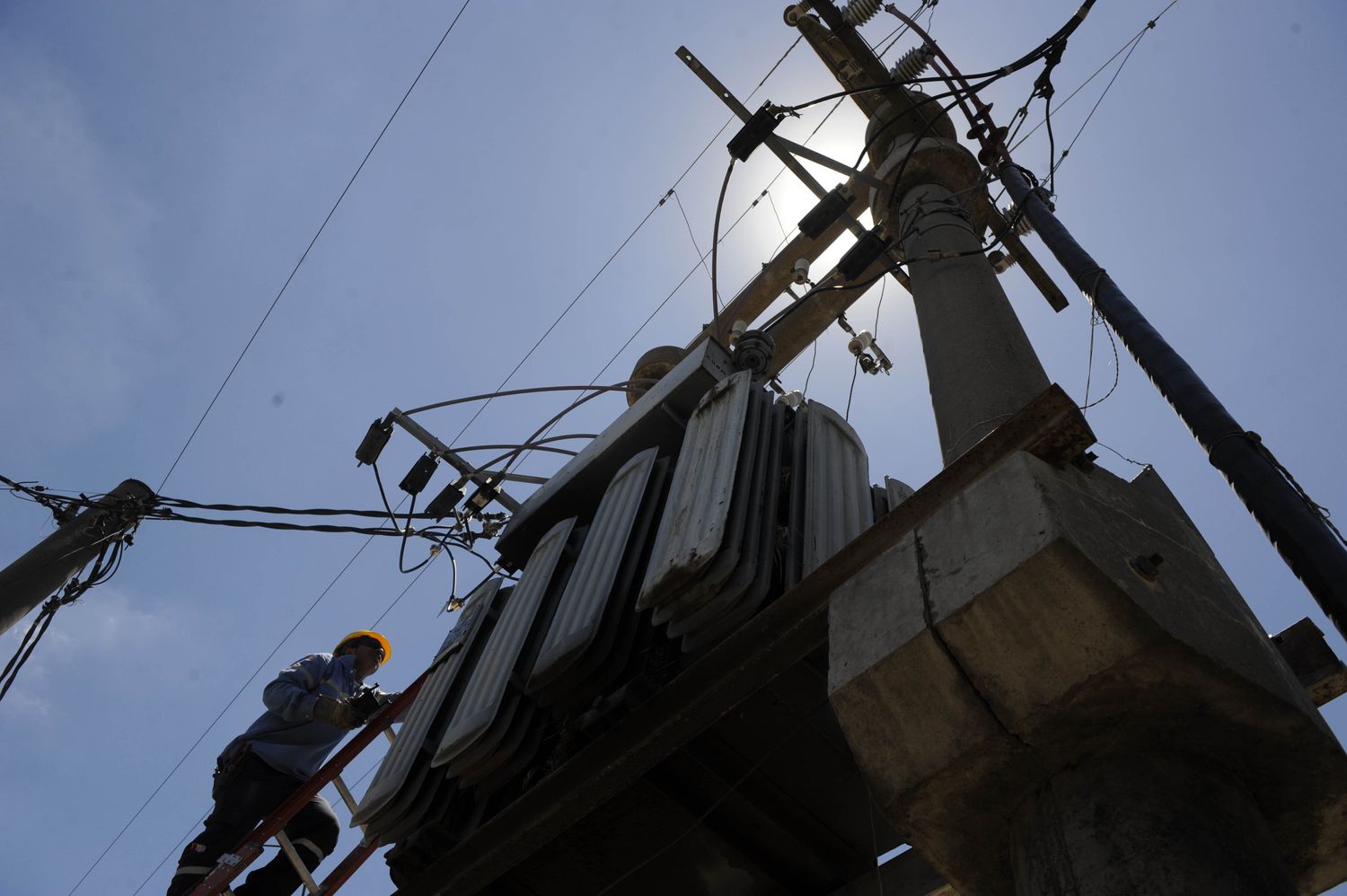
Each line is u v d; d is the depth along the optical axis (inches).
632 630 214.7
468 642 269.0
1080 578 121.9
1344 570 121.4
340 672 363.3
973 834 133.3
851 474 238.4
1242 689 120.0
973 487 143.3
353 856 331.3
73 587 377.7
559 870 211.2
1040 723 123.4
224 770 345.7
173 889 319.9
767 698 190.5
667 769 199.0
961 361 214.8
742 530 198.7
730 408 237.1
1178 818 115.7
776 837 199.5
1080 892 113.3
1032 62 278.8
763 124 324.2
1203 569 140.1
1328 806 126.4
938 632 128.5
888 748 132.6
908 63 350.6
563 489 295.3
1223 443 143.9
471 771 218.4
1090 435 141.2
